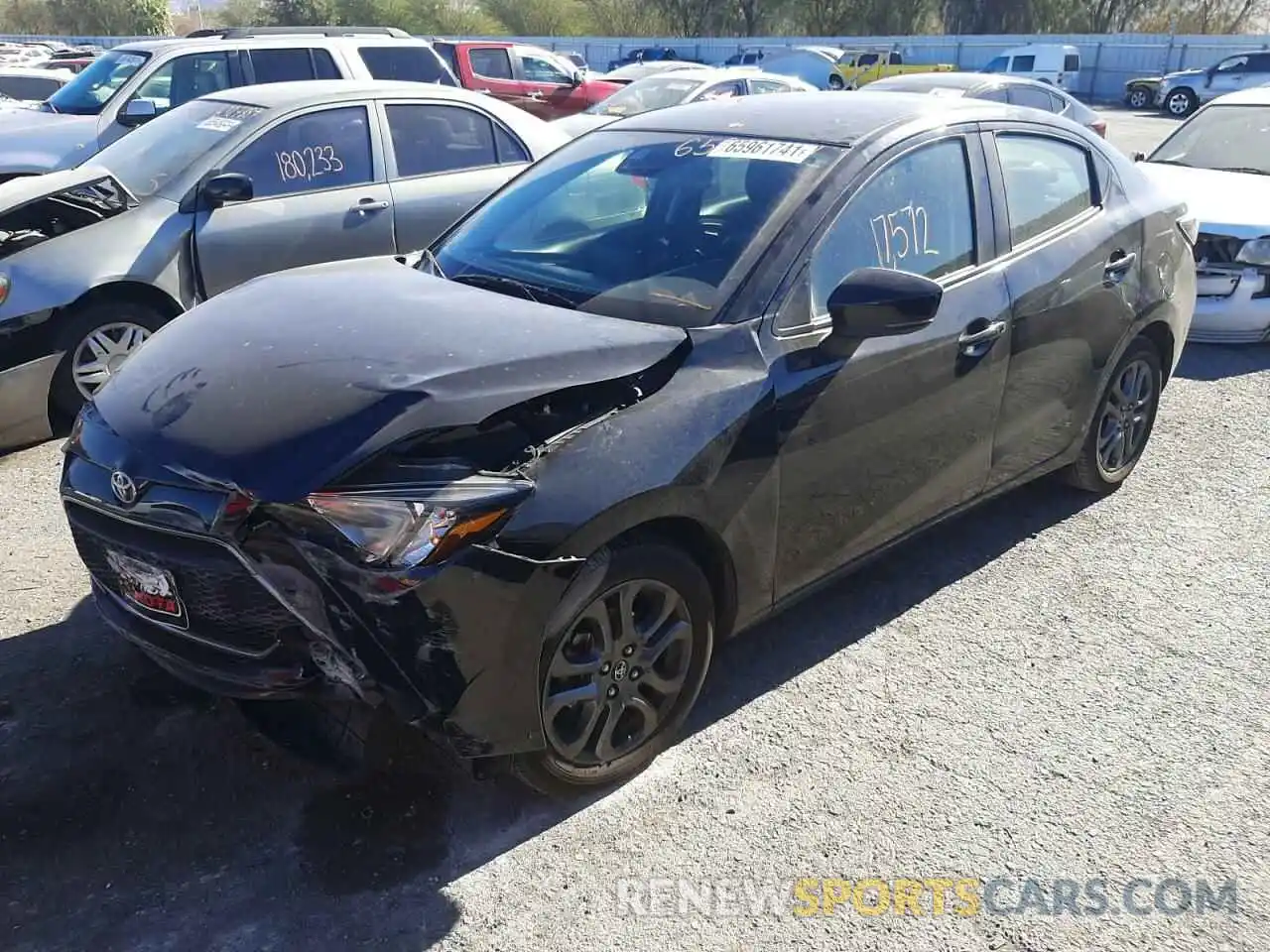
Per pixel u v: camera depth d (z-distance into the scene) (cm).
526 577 251
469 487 245
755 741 318
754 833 282
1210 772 308
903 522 366
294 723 299
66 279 531
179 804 287
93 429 280
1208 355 717
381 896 259
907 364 340
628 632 284
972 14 4441
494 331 284
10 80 1681
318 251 625
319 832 278
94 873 263
